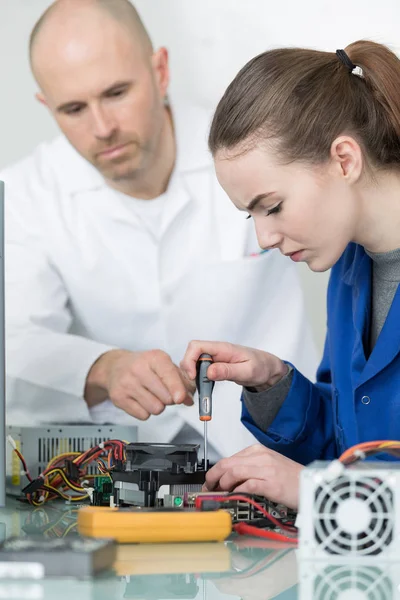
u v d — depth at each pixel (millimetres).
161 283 2260
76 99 2275
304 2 2342
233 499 1075
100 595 705
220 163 1191
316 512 828
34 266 2268
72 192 2285
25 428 1708
